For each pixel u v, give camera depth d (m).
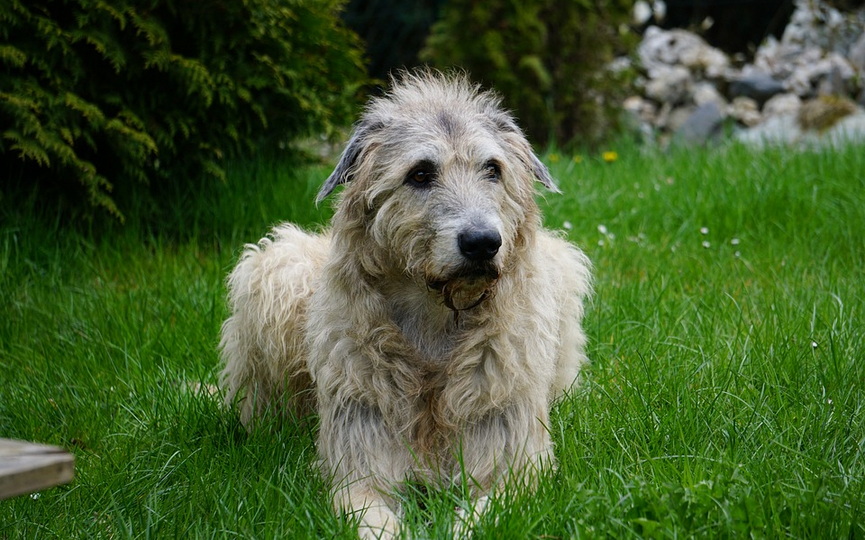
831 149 8.84
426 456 3.95
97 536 3.56
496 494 3.68
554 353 4.39
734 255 6.79
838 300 5.31
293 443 4.27
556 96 11.64
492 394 3.92
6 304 5.94
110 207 6.64
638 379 4.69
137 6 6.73
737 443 4.01
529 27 11.30
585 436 4.21
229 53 7.14
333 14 8.20
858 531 3.14
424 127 4.00
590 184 8.74
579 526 3.18
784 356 4.73
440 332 4.07
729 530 3.09
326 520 3.48
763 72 13.57
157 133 6.84
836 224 7.14
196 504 3.71
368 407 4.00
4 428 4.59
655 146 11.42
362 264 4.01
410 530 3.35
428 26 13.85
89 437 4.53
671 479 3.59
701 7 16.44
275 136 7.79
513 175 4.07
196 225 7.09
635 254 6.96
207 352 5.46
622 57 13.90
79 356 5.34
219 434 4.50
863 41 13.66
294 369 4.59
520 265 4.04
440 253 3.74
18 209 6.73
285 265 4.67
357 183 4.06
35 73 6.56
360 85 8.02
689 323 5.47
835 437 3.95
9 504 3.79
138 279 6.48
